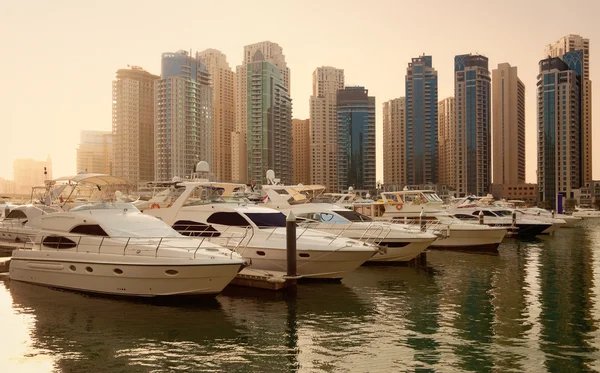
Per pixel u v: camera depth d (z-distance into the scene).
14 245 22.33
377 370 10.41
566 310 15.42
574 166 179.12
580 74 189.12
